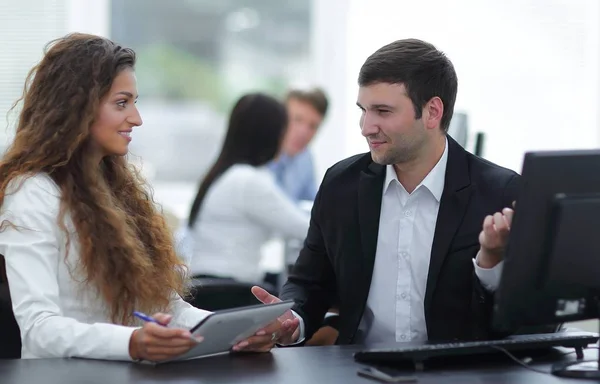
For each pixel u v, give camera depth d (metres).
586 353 2.84
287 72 7.39
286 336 3.15
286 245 5.93
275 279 6.07
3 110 6.98
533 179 2.46
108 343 2.63
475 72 6.73
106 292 2.91
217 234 5.23
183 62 7.34
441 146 3.24
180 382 2.41
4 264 2.88
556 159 2.47
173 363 2.64
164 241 3.21
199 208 5.30
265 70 7.39
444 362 2.68
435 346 2.60
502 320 2.52
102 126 2.95
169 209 6.05
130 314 2.98
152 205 3.28
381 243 3.28
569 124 6.69
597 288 2.60
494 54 6.72
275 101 5.30
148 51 7.31
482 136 4.09
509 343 2.66
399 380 2.43
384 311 3.28
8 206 2.85
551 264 2.49
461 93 6.74
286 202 5.24
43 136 2.92
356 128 7.31
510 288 2.50
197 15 7.30
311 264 3.47
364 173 3.33
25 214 2.81
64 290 2.88
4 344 2.92
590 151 2.53
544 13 6.66
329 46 7.32
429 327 3.17
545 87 6.69
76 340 2.66
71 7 7.09
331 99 7.35
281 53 7.37
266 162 5.32
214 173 5.30
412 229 3.25
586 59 6.66
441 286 3.15
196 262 5.24
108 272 2.90
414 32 6.89
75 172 2.96
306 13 7.36
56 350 2.68
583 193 2.51
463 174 3.21
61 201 2.88
